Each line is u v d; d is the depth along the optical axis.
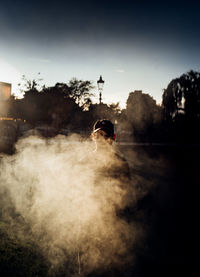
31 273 1.72
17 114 31.39
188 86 41.31
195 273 2.64
